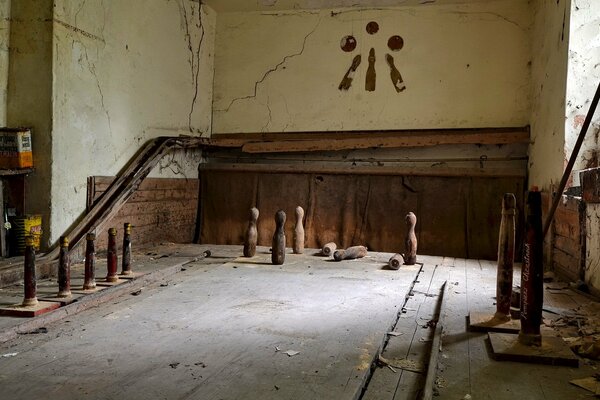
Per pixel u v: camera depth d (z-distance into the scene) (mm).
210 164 8328
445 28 7711
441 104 7750
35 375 2572
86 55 5660
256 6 8219
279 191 8086
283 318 3674
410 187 7605
